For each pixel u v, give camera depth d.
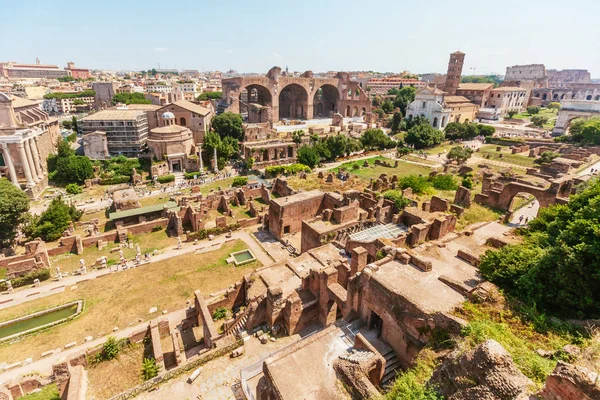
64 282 42.34
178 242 51.47
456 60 176.25
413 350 21.06
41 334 33.47
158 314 36.28
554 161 76.88
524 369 14.72
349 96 185.00
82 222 59.22
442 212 45.09
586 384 10.95
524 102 199.88
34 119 94.62
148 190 78.56
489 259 24.47
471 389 13.13
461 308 20.67
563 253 20.11
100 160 95.06
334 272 29.36
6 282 40.50
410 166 100.81
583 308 19.59
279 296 30.11
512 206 55.38
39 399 25.11
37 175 80.81
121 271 44.69
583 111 118.88
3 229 48.59
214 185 82.81
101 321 35.22
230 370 26.11
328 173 86.19
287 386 19.45
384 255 29.59
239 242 52.62
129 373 27.25
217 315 35.66
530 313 19.72
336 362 20.23
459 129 129.12
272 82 156.38
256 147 99.56
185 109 110.06
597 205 21.52
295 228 54.06
